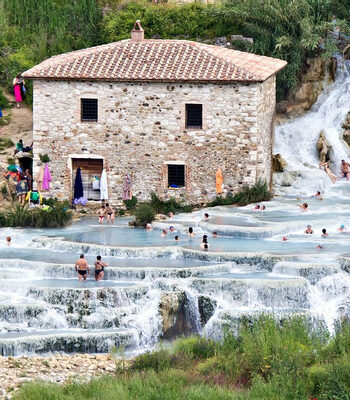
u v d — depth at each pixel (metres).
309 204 84.62
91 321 64.44
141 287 66.00
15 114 96.25
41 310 64.25
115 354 60.56
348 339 56.78
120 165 85.31
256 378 53.25
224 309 64.88
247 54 90.62
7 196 85.56
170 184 85.38
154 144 84.88
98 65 85.31
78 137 85.38
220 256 70.69
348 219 79.25
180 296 65.75
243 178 84.44
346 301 66.56
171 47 87.50
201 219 80.38
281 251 71.62
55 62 86.12
